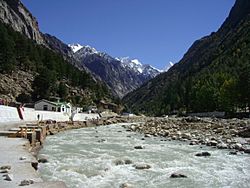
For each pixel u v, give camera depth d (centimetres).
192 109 14350
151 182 1820
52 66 17562
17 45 16312
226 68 17650
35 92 13812
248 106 10469
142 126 6944
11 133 3031
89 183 1734
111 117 13125
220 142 3625
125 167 2191
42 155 2552
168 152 2955
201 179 1927
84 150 2961
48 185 1298
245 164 2420
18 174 1475
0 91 12875
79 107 14950
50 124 5525
